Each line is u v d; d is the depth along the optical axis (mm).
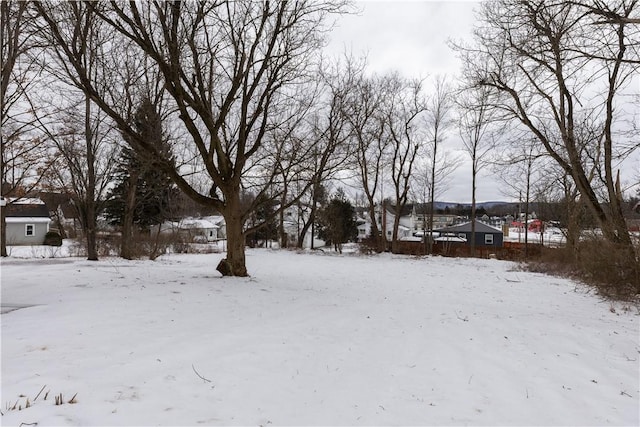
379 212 48688
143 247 22688
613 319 8516
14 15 9047
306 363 4836
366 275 16438
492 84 13977
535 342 6285
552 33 8703
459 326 7227
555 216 28250
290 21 10703
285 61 10672
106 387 3666
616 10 7750
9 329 5324
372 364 4996
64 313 6215
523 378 4707
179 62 9695
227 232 11453
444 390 4281
